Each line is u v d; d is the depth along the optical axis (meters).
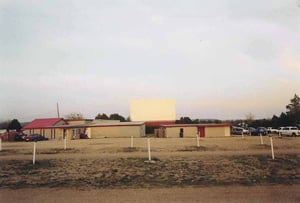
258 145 31.25
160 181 13.97
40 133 61.31
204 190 11.87
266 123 73.00
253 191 11.59
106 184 13.48
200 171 16.33
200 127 56.41
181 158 20.92
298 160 19.89
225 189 12.01
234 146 30.42
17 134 54.47
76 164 19.03
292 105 78.00
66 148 30.47
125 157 21.89
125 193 11.61
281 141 37.00
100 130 59.78
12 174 16.30
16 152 27.69
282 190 11.73
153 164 18.59
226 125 56.16
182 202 10.06
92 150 28.06
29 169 17.72
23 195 11.52
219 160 19.88
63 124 66.38
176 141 39.88
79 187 12.92
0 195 11.56
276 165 18.19
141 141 41.62
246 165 18.11
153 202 10.13
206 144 33.16
